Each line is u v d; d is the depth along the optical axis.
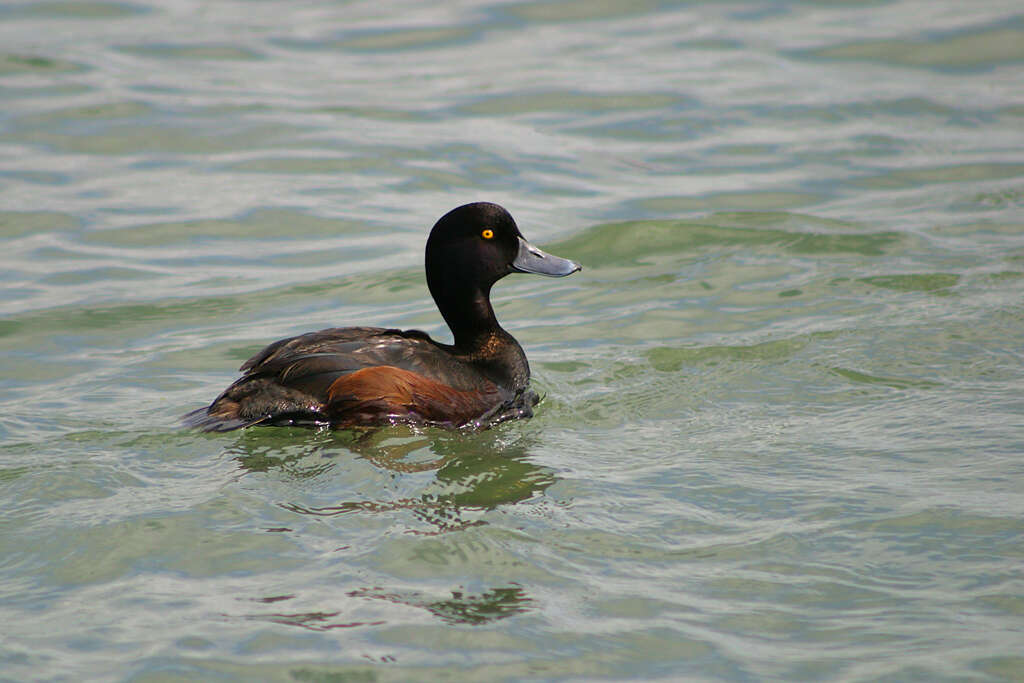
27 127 18.22
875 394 10.70
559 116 19.31
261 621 6.92
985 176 16.89
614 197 16.50
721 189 16.70
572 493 8.71
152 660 6.54
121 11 23.80
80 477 8.88
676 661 6.61
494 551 7.76
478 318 11.17
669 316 13.05
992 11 23.23
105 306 13.23
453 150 18.02
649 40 22.47
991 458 9.21
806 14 23.73
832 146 18.09
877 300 13.05
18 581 7.42
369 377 9.98
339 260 14.62
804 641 6.79
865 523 8.16
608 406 10.74
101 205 15.94
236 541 7.87
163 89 19.84
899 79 20.45
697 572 7.55
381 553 7.70
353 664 6.53
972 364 11.26
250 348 12.28
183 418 10.09
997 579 7.39
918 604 7.14
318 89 20.20
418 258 14.65
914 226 15.25
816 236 15.06
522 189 16.73
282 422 9.95
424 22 23.47
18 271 14.04
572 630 6.88
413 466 9.23
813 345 11.92
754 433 9.94
